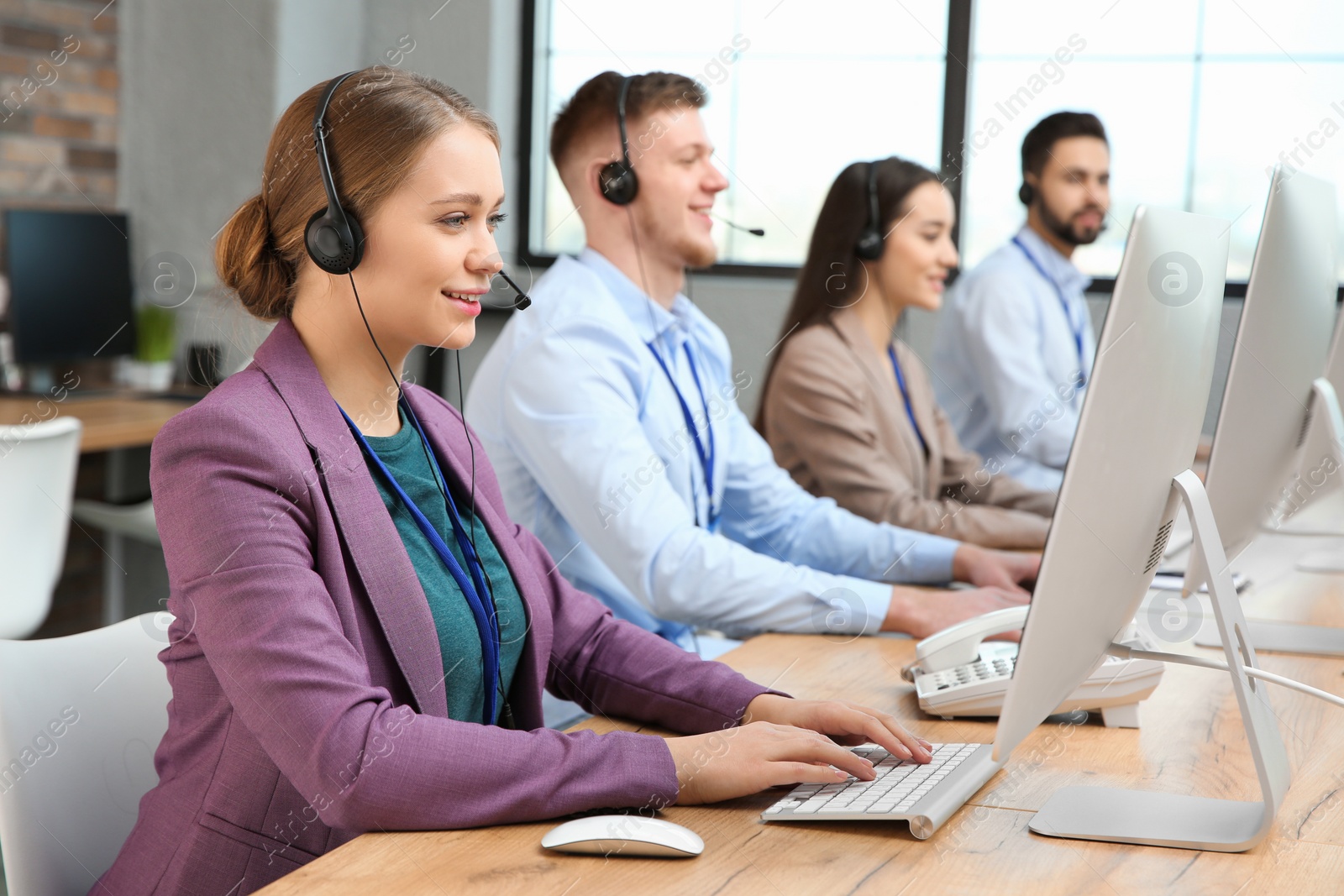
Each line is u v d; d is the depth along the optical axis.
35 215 3.03
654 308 1.71
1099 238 3.75
